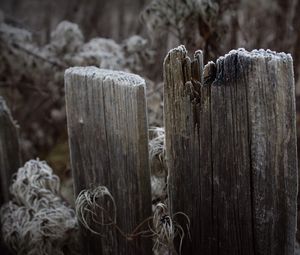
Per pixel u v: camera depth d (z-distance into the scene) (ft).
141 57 10.55
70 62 10.77
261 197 5.14
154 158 6.28
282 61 4.74
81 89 6.04
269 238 5.24
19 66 11.37
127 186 5.90
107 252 6.41
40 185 7.36
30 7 19.66
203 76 5.16
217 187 5.40
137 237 6.01
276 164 4.99
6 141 7.64
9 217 7.43
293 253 5.27
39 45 13.58
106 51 10.66
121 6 18.29
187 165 5.56
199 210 5.64
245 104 4.94
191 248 5.86
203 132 5.32
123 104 5.61
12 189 7.59
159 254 6.17
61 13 18.60
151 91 9.31
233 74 4.94
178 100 5.39
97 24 17.13
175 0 9.18
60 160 10.98
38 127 11.99
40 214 6.98
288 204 5.08
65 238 6.98
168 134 5.58
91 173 6.30
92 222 6.42
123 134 5.72
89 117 6.06
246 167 5.13
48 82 11.36
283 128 4.88
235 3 10.03
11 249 7.38
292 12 10.71
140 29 15.23
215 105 5.14
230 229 5.45
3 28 11.75
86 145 6.23
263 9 11.19
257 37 10.85
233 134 5.11
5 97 11.75
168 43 11.03
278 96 4.81
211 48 9.14
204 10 8.95
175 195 5.78
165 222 5.76
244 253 5.43
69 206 7.52
